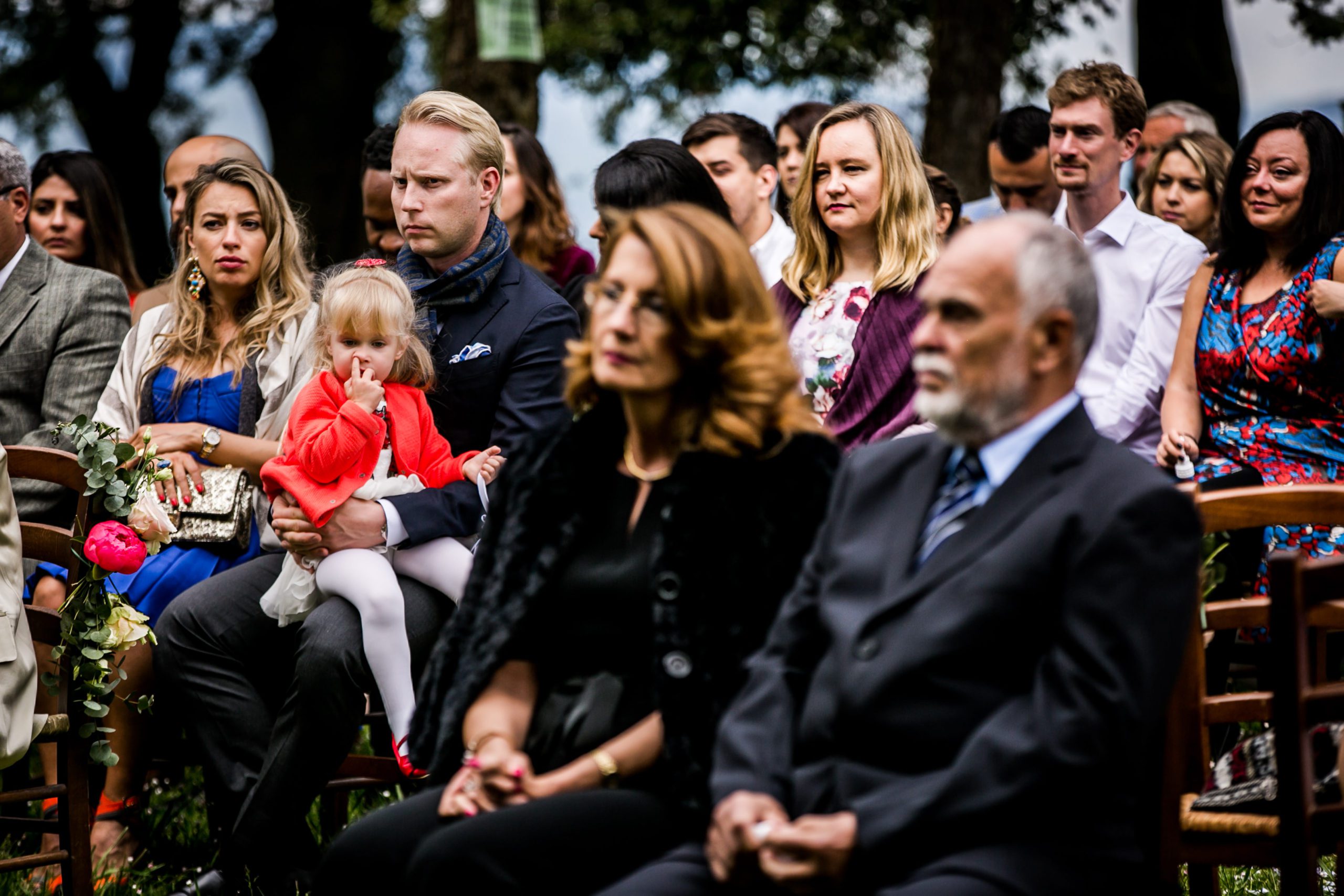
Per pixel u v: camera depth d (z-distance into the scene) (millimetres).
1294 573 4387
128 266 10180
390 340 6691
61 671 6508
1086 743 3740
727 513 4523
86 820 6473
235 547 7254
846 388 7246
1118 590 3822
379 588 6332
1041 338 4016
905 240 7301
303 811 6398
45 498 8055
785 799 4098
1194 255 8305
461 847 4180
